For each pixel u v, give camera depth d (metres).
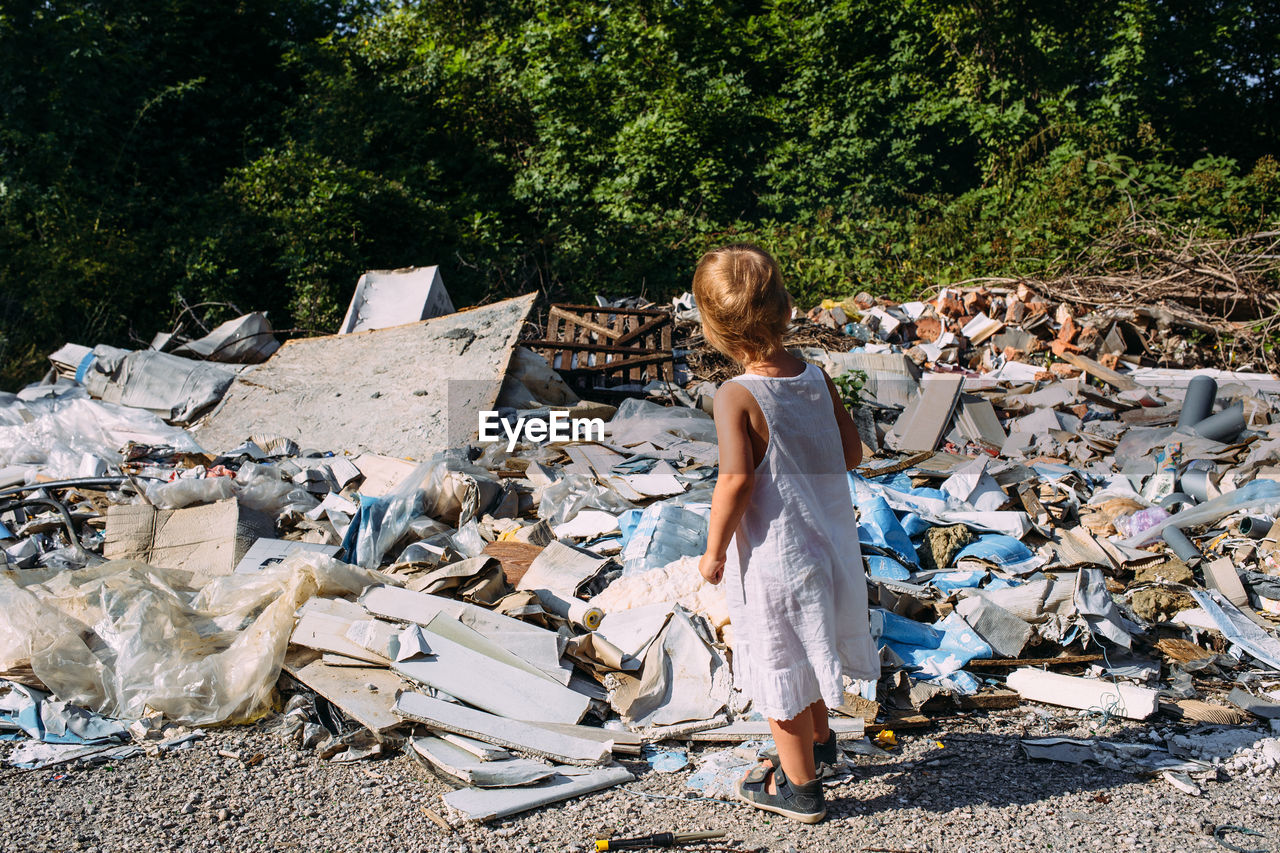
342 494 5.43
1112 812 2.62
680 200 16.50
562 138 17.00
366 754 2.91
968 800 2.68
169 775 2.81
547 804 2.64
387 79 16.89
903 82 17.48
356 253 13.30
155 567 4.16
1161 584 4.20
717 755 2.91
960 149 18.20
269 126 15.70
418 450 6.32
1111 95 17.84
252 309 12.94
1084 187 14.04
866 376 8.38
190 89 14.66
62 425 6.46
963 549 4.47
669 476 5.57
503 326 7.64
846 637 2.44
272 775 2.81
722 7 18.72
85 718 3.12
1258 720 3.23
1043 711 3.30
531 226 16.86
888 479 5.81
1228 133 20.39
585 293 14.16
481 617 3.40
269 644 3.30
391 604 3.46
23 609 3.45
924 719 3.15
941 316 10.87
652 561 4.02
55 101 12.76
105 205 12.58
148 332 12.23
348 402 7.10
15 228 11.73
